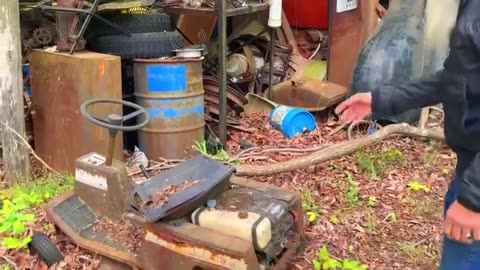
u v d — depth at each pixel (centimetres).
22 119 359
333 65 511
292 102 490
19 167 360
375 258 289
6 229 290
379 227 317
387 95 185
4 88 347
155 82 380
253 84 511
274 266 247
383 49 460
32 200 331
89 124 357
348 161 391
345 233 310
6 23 339
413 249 295
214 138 419
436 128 437
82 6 368
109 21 377
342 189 357
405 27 466
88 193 276
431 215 331
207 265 231
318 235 306
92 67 350
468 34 145
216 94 452
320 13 559
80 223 273
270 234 240
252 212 245
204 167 269
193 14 407
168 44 390
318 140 436
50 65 367
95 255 268
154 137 388
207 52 462
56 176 368
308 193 345
